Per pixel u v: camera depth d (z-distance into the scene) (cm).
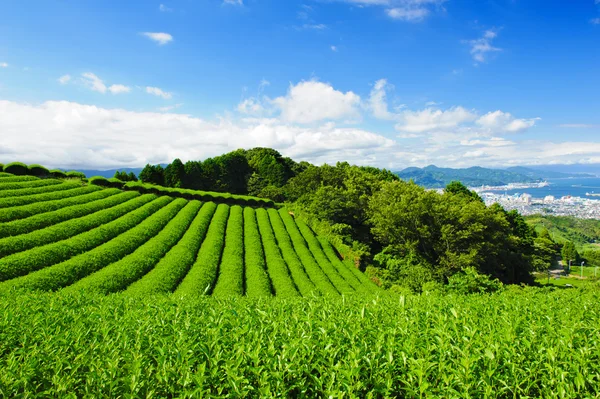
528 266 5544
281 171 10806
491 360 561
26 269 2514
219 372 546
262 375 533
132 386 504
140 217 4328
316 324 701
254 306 985
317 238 5500
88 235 3319
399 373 595
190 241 3853
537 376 577
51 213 3609
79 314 978
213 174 9775
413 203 4694
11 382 541
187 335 660
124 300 1381
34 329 786
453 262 4228
